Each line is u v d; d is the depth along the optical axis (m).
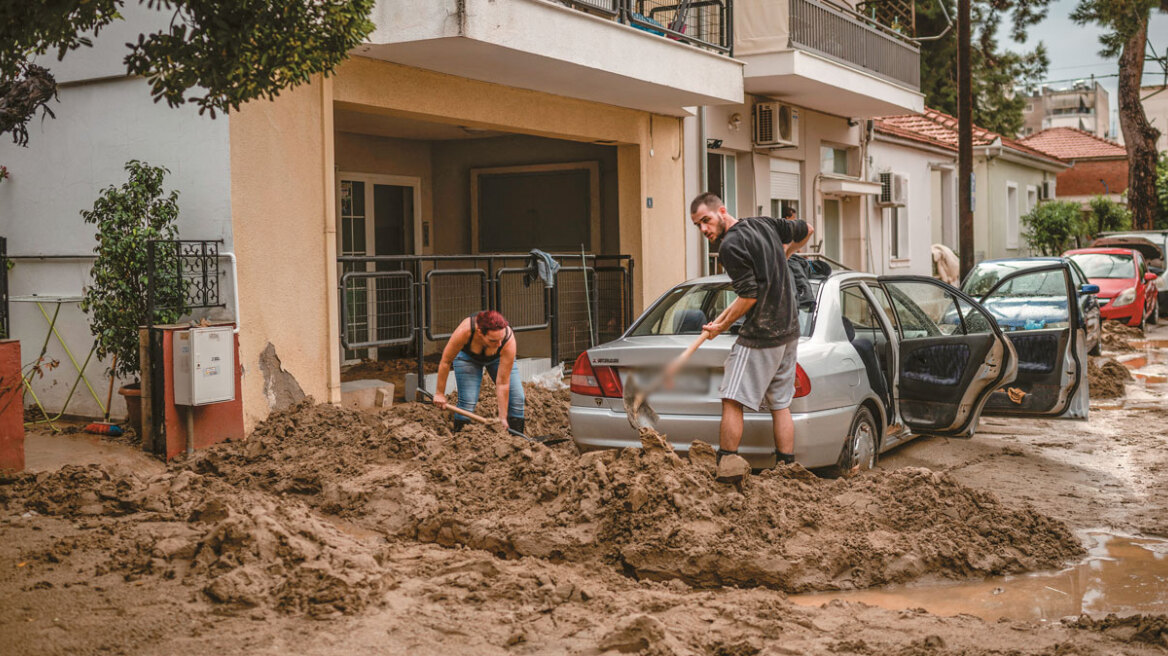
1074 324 8.95
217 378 7.66
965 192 18.73
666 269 13.72
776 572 5.19
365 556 5.08
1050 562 5.59
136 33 8.47
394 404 9.95
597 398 7.09
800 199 18.02
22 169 9.28
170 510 6.08
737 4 15.08
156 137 8.51
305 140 8.84
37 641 4.15
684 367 6.75
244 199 8.30
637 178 13.15
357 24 6.19
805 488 5.95
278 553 5.07
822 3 15.89
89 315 8.98
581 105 12.15
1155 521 6.42
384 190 13.91
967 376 7.64
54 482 6.45
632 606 4.74
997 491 7.19
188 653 4.10
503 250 14.20
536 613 4.65
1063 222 32.41
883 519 5.75
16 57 5.83
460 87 10.52
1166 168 37.44
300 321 8.82
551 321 11.55
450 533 5.81
